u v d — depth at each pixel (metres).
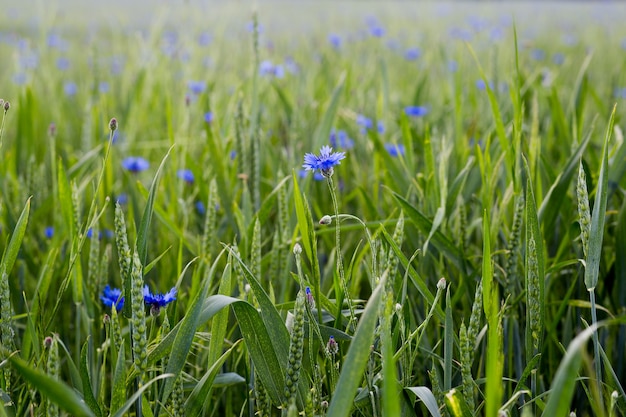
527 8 7.82
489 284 0.78
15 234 0.82
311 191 1.33
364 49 2.98
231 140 1.29
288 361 0.76
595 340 0.79
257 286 0.78
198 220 1.32
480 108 1.74
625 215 1.00
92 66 1.80
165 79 1.87
